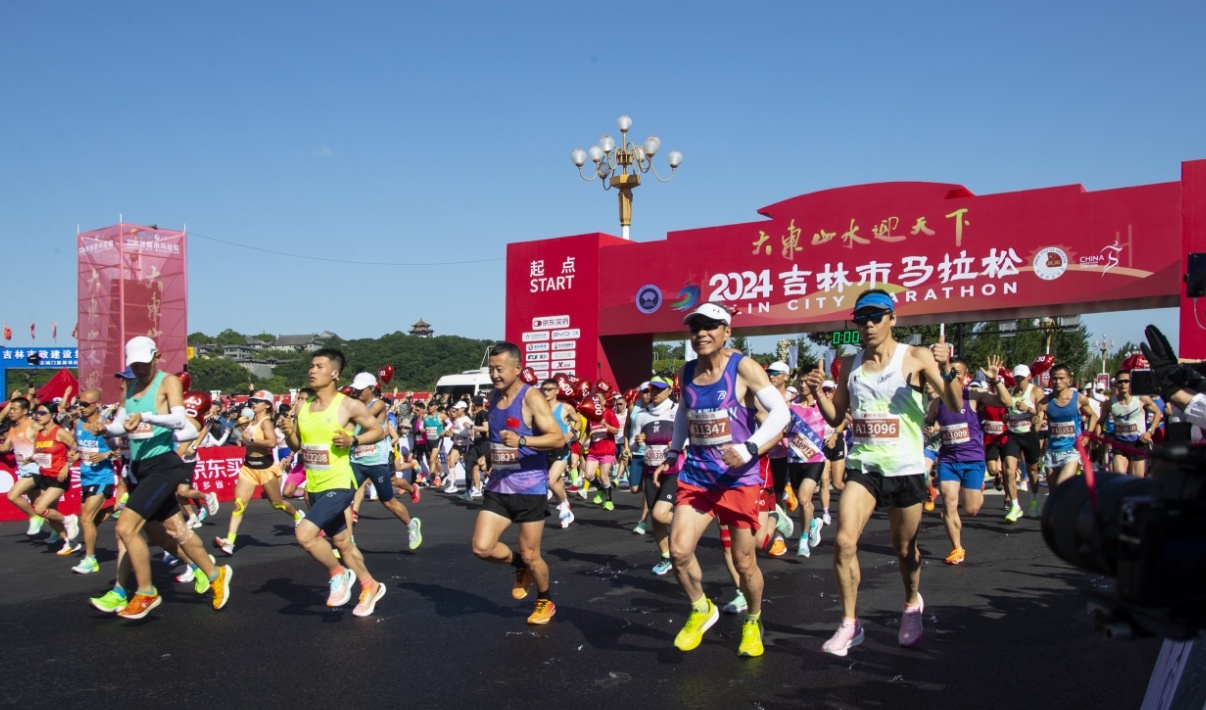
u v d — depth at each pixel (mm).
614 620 6555
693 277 20719
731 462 5133
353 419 6594
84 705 4785
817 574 8312
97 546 10930
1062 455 10766
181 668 5418
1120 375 11570
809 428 9328
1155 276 15812
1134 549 2180
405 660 5535
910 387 5254
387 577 8375
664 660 5473
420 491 18516
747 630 5535
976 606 6902
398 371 68062
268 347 88875
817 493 16000
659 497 8094
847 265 18891
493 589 7766
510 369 6098
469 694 4875
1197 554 2193
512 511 6238
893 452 5270
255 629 6355
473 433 16453
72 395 18844
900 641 5715
